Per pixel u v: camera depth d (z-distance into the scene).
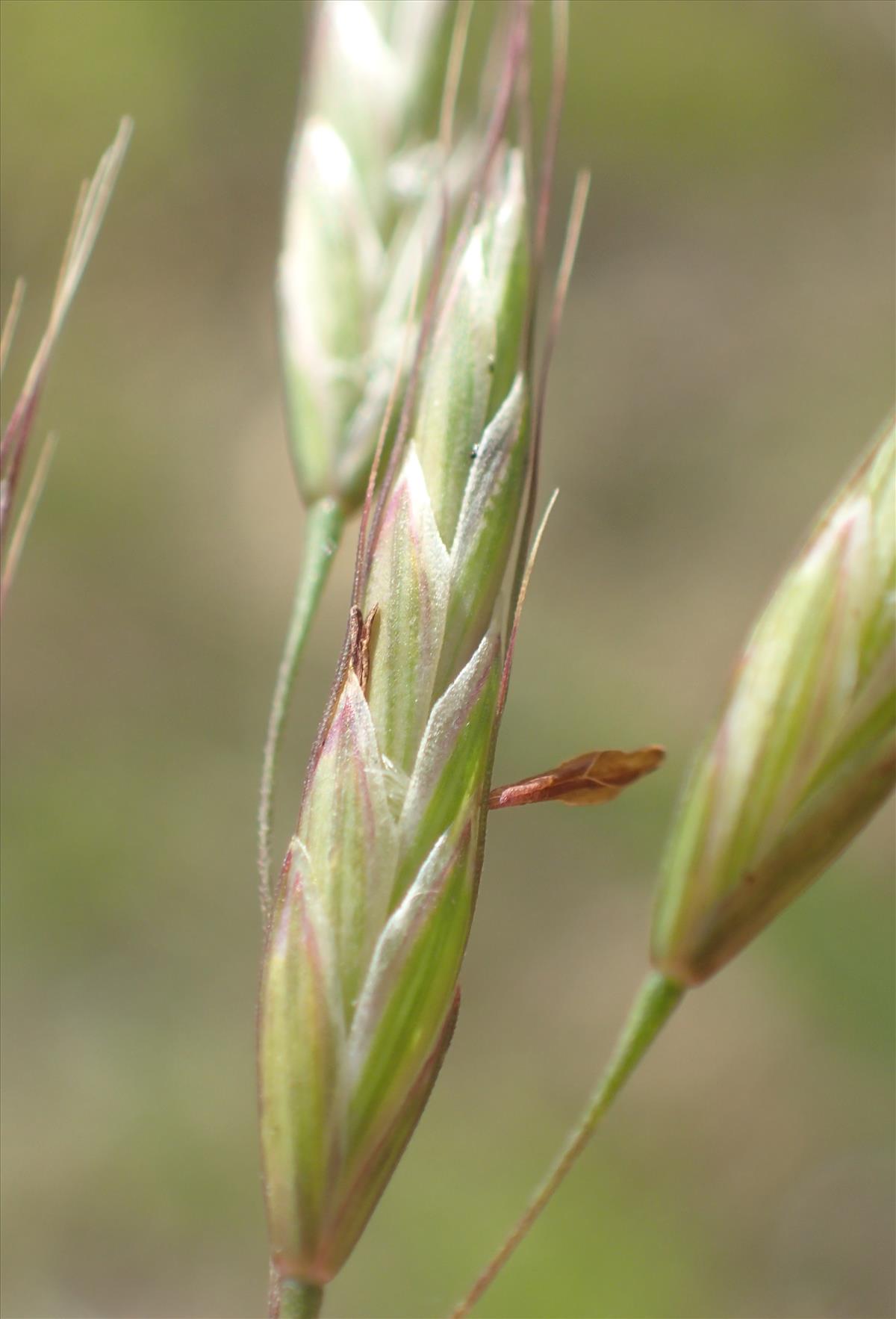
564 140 0.41
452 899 0.07
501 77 0.08
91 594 0.33
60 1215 0.22
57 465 0.34
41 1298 0.21
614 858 0.29
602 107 0.41
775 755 0.08
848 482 0.08
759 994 0.26
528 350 0.07
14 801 0.28
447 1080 0.24
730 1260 0.22
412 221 0.09
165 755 0.30
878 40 0.43
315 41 0.09
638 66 0.41
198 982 0.26
